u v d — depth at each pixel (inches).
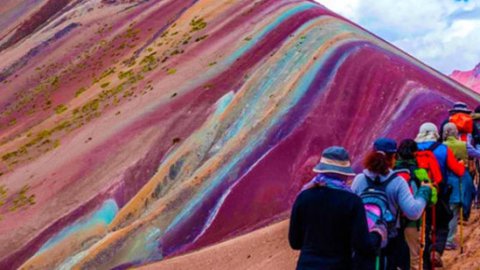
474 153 351.9
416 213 221.1
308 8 1211.9
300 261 199.5
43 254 841.5
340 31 1096.2
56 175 1002.1
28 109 1403.8
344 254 196.2
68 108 1282.0
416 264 281.3
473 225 383.2
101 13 1758.1
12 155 1171.3
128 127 1032.8
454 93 928.9
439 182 284.0
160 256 753.0
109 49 1504.7
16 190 1020.5
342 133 858.1
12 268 836.6
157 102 1065.5
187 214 796.6
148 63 1270.9
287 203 777.6
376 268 216.4
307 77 957.2
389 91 896.9
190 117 981.8
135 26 1556.3
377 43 1102.4
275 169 816.9
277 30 1137.4
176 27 1397.6
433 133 301.1
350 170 202.2
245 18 1257.4
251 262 546.9
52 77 1517.0
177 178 876.0
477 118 392.2
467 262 320.2
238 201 788.6
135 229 800.9
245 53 1103.6
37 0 2214.6
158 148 943.0
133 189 893.8
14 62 1702.8
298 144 847.1
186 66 1163.3
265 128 883.4
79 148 1051.9
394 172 228.8
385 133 829.8
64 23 1817.2
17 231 898.7
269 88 971.3
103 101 1206.3
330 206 195.2
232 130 916.0
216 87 1031.0
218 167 849.5
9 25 2151.8
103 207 883.4
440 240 300.8
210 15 1344.7
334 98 905.5
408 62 1024.2
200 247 749.3
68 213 899.4
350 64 967.0
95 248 797.9
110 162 966.4
